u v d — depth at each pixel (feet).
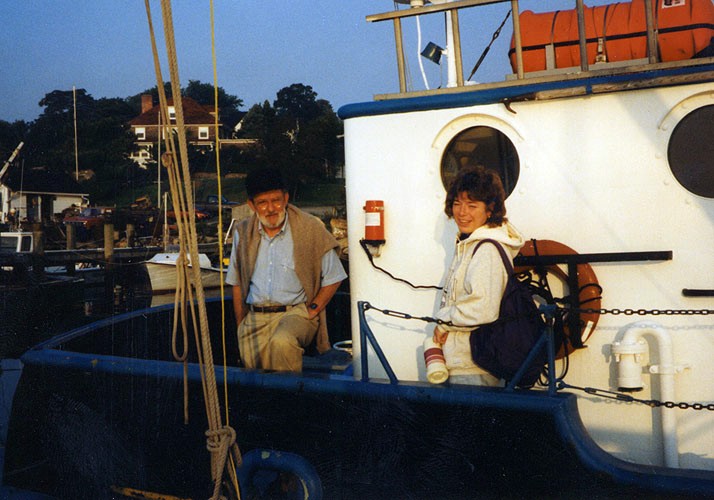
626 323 11.84
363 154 13.57
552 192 12.33
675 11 12.82
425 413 11.07
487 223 10.96
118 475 13.42
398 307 13.39
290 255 14.21
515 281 10.87
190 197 9.51
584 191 12.14
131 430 13.23
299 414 12.00
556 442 10.17
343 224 53.21
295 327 13.83
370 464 11.59
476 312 10.64
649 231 11.78
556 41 13.56
